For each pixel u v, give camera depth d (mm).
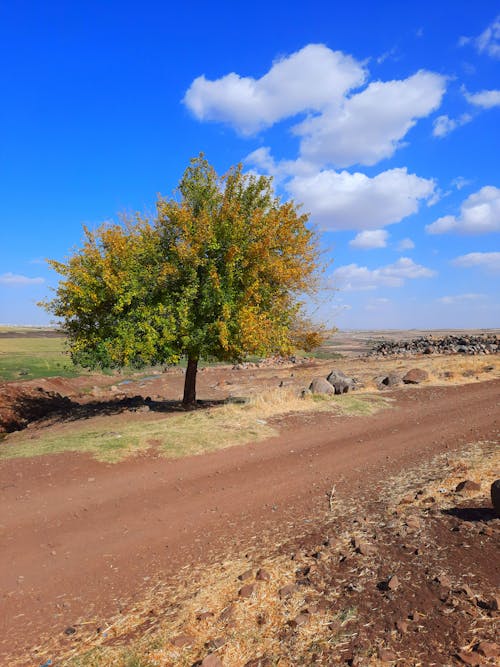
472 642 3592
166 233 18328
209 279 16625
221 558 6078
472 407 16328
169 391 27875
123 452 11102
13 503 8305
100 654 4215
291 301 18797
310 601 4566
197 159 18438
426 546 5375
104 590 5590
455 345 36188
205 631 4359
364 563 5172
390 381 21688
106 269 16453
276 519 7336
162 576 5793
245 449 11828
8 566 6270
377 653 3619
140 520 7723
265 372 33938
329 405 16500
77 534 7207
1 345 53438
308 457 11172
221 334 15945
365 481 9008
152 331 16328
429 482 8250
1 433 18125
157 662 3977
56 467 10117
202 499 8633
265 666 3707
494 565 4684
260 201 18719
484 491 7219
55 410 22141
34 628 4887
